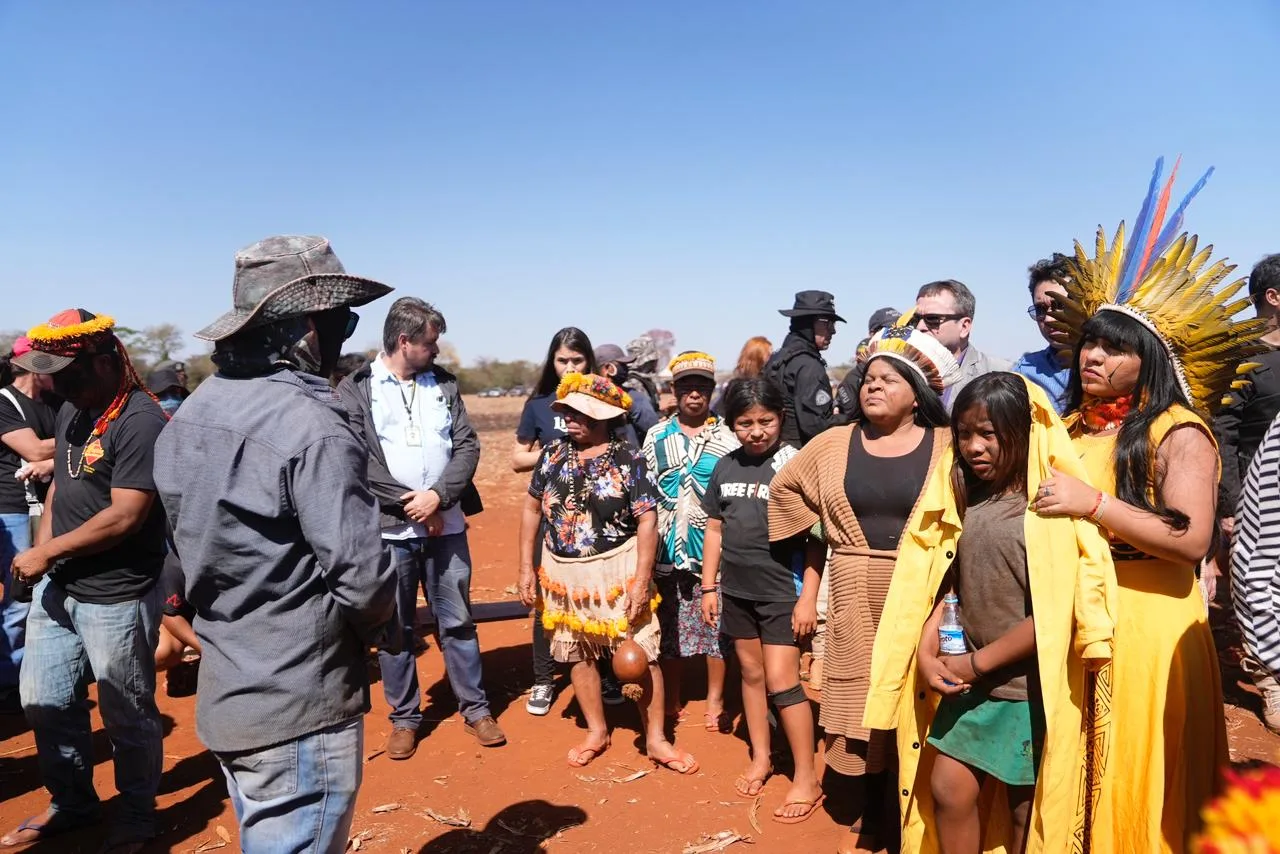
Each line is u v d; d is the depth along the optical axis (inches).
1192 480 111.8
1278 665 92.2
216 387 101.3
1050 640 107.7
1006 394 113.2
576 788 179.3
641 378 340.8
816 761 189.2
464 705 204.2
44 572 144.1
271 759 99.0
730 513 171.0
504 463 714.8
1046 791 108.3
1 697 216.4
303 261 104.4
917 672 122.7
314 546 96.5
